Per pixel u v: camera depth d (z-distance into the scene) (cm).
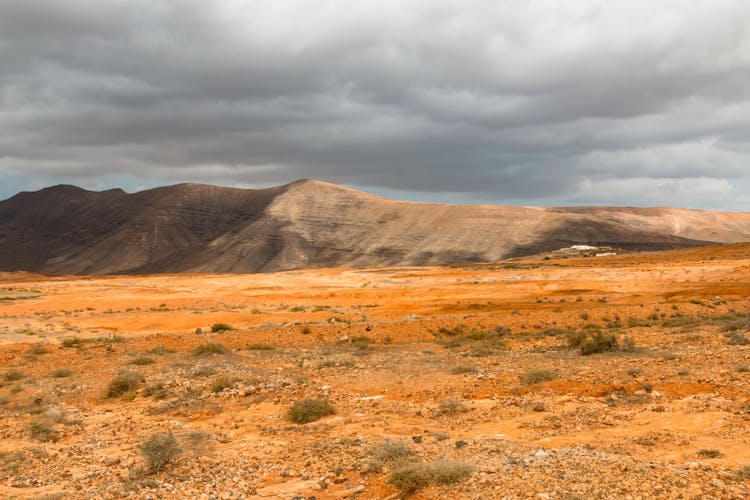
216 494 1116
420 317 4562
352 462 1232
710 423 1280
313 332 3434
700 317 3747
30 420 1856
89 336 4384
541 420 1455
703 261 9694
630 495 877
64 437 1678
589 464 1038
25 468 1397
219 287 9619
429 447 1283
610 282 7419
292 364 2534
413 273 11369
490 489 982
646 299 5516
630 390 1638
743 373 1667
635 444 1195
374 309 5731
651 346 2448
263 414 1777
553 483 959
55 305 6862
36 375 2555
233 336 3384
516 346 2773
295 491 1104
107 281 11050
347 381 2084
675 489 884
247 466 1266
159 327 4838
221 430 1617
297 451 1352
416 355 2658
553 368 2012
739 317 3459
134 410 1938
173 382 2189
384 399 1838
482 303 5897
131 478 1244
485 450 1227
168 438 1348
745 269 7400
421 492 1031
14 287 9300
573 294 6719
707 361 1911
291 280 10694
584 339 2606
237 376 2219
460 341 3092
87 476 1298
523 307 5138
